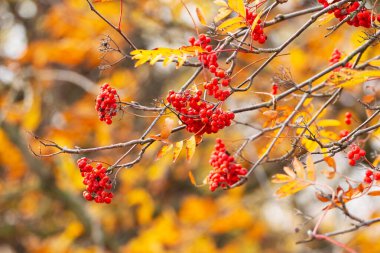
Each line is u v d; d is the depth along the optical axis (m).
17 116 7.08
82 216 7.48
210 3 5.41
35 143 7.29
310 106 3.61
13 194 7.87
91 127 7.19
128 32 6.77
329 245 7.57
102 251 7.24
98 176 2.88
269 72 5.88
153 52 2.79
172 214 7.53
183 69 7.86
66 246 7.52
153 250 6.87
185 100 2.81
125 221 7.93
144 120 7.54
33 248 8.23
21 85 7.18
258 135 3.36
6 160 8.05
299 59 5.78
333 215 7.21
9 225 8.25
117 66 7.58
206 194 8.46
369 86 3.70
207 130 2.86
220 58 6.04
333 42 5.89
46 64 7.50
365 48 3.11
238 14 2.89
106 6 6.36
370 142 4.48
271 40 6.81
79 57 6.79
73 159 6.65
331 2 2.96
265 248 8.55
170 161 6.39
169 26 6.26
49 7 7.91
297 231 3.13
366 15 2.94
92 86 6.92
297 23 6.67
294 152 3.31
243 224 7.54
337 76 2.80
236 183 3.08
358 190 2.88
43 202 8.66
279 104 3.87
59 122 7.52
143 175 7.52
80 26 6.70
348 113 3.71
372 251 6.25
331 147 3.04
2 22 8.19
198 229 7.44
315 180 2.91
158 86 8.02
